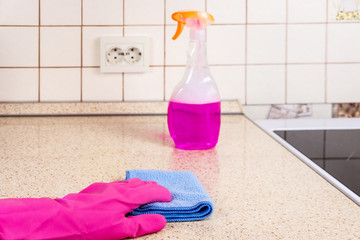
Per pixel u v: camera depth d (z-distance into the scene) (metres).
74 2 1.24
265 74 1.29
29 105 1.24
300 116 1.31
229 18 1.27
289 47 1.28
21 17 1.24
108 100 1.27
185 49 1.27
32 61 1.25
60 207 0.39
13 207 0.38
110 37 1.24
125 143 0.85
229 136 0.94
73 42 1.25
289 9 1.27
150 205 0.44
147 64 1.26
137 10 1.25
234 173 0.63
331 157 0.79
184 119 0.78
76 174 0.61
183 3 1.26
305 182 0.58
